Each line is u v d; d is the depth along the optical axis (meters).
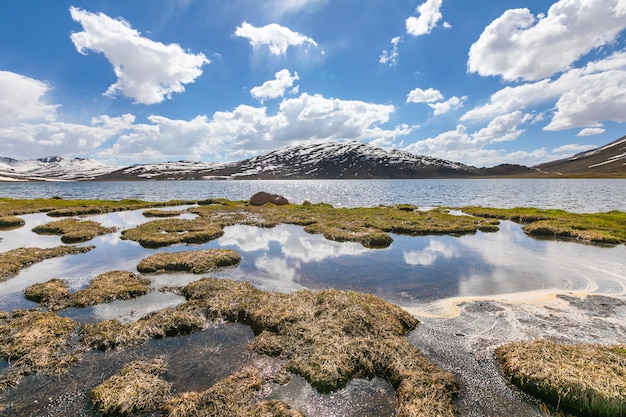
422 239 33.41
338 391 10.23
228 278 21.09
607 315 15.42
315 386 10.38
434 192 131.12
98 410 9.49
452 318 15.27
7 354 11.99
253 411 9.14
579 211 61.19
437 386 10.02
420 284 19.91
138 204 64.81
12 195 115.88
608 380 9.62
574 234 33.78
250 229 38.59
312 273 22.06
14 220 41.84
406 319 14.60
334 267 23.39
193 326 14.19
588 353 11.24
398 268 23.12
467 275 21.56
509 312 15.85
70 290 19.03
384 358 11.48
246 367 11.34
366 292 18.59
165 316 14.52
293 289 19.19
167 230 36.19
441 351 12.44
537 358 10.99
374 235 31.66
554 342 12.69
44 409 9.61
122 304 17.02
